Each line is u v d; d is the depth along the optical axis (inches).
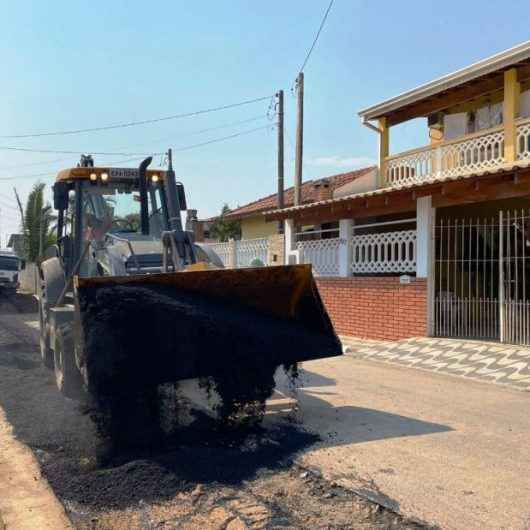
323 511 161.6
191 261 282.8
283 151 775.7
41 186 1299.2
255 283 236.4
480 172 392.8
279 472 189.5
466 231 486.0
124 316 206.1
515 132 514.0
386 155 658.2
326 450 209.0
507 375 335.6
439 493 170.7
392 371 368.2
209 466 190.2
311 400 286.4
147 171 324.2
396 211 485.7
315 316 246.2
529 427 237.1
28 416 252.4
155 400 213.3
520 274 420.8
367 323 501.7
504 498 166.7
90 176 321.1
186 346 214.4
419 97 589.3
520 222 433.7
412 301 462.3
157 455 199.0
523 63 504.1
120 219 323.0
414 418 252.2
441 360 385.4
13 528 155.9
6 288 964.0
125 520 159.0
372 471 188.4
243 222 999.6
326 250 556.7
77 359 216.7
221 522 156.3
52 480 185.6
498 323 443.5
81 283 207.8
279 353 231.6
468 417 253.4
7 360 386.3
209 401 224.4
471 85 561.6
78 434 226.4
